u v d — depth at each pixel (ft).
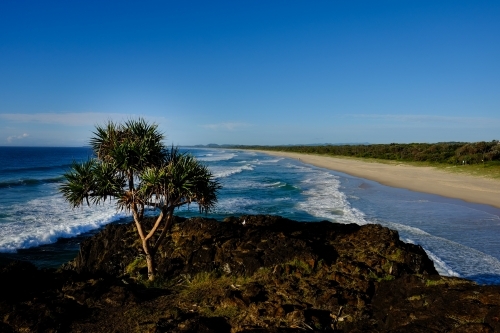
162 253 32.63
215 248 31.65
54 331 21.54
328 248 31.94
